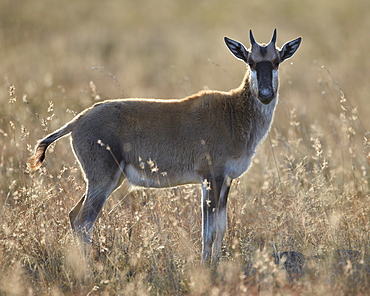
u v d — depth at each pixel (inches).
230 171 1059.3
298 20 3964.1
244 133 1058.1
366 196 1151.6
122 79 2511.1
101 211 1096.8
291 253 959.0
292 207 1074.7
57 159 1338.6
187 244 994.1
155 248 938.1
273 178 1268.5
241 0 4724.4
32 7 4121.6
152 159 1042.7
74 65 2696.9
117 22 3991.1
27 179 1304.1
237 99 1065.5
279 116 1856.5
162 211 1027.3
